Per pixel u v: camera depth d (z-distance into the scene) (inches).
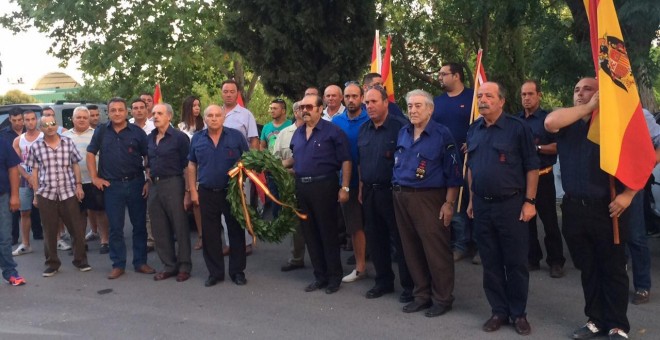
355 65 398.0
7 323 226.7
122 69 663.8
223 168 257.1
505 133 190.9
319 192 243.1
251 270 286.7
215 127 256.2
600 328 191.0
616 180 177.9
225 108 321.1
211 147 257.9
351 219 257.1
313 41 390.6
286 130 294.2
